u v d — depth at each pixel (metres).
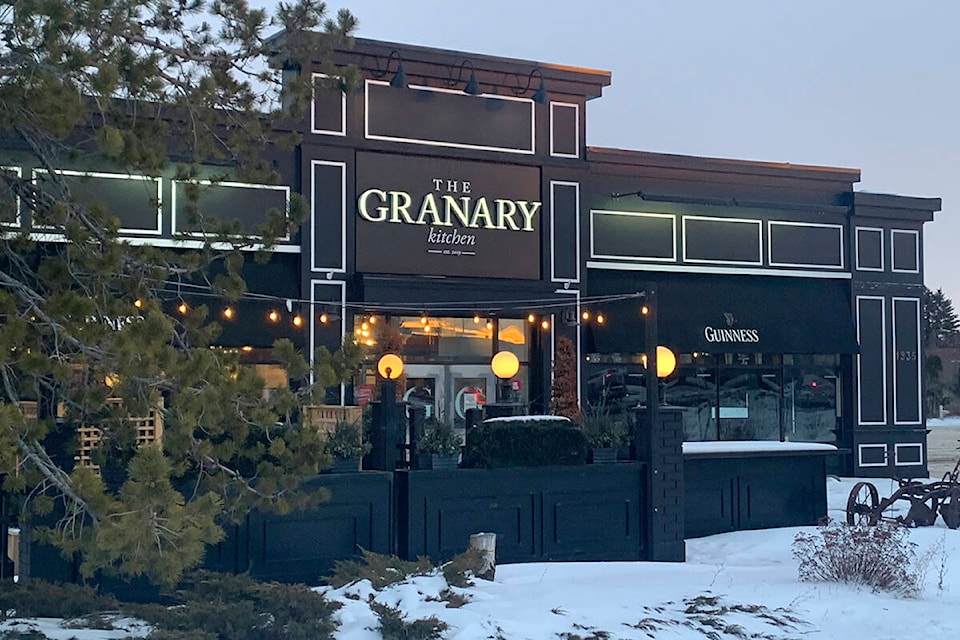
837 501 19.70
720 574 11.47
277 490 9.05
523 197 21.08
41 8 7.24
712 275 23.64
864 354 24.94
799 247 24.48
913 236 25.75
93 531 6.70
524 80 21.08
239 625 7.66
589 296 22.14
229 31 9.50
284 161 19.22
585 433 12.88
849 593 10.34
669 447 13.02
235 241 9.51
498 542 11.95
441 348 20.86
